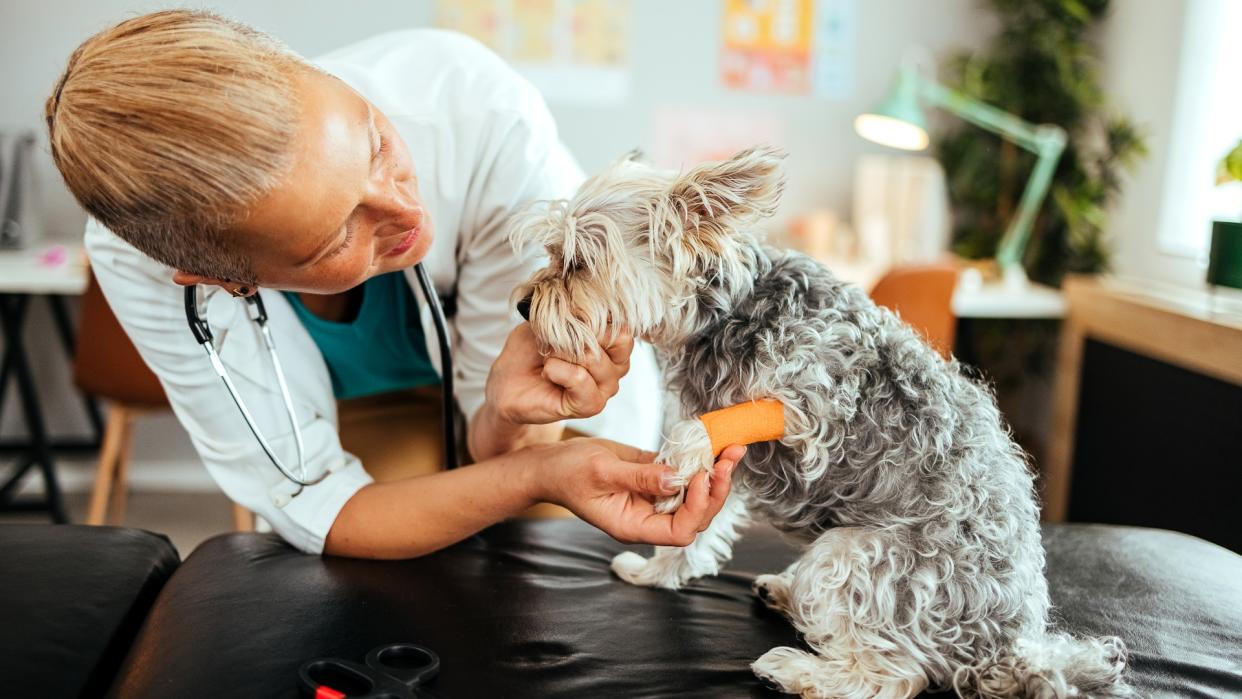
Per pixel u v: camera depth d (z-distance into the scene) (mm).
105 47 878
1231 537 2217
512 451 1340
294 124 863
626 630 1117
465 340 1507
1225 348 2227
